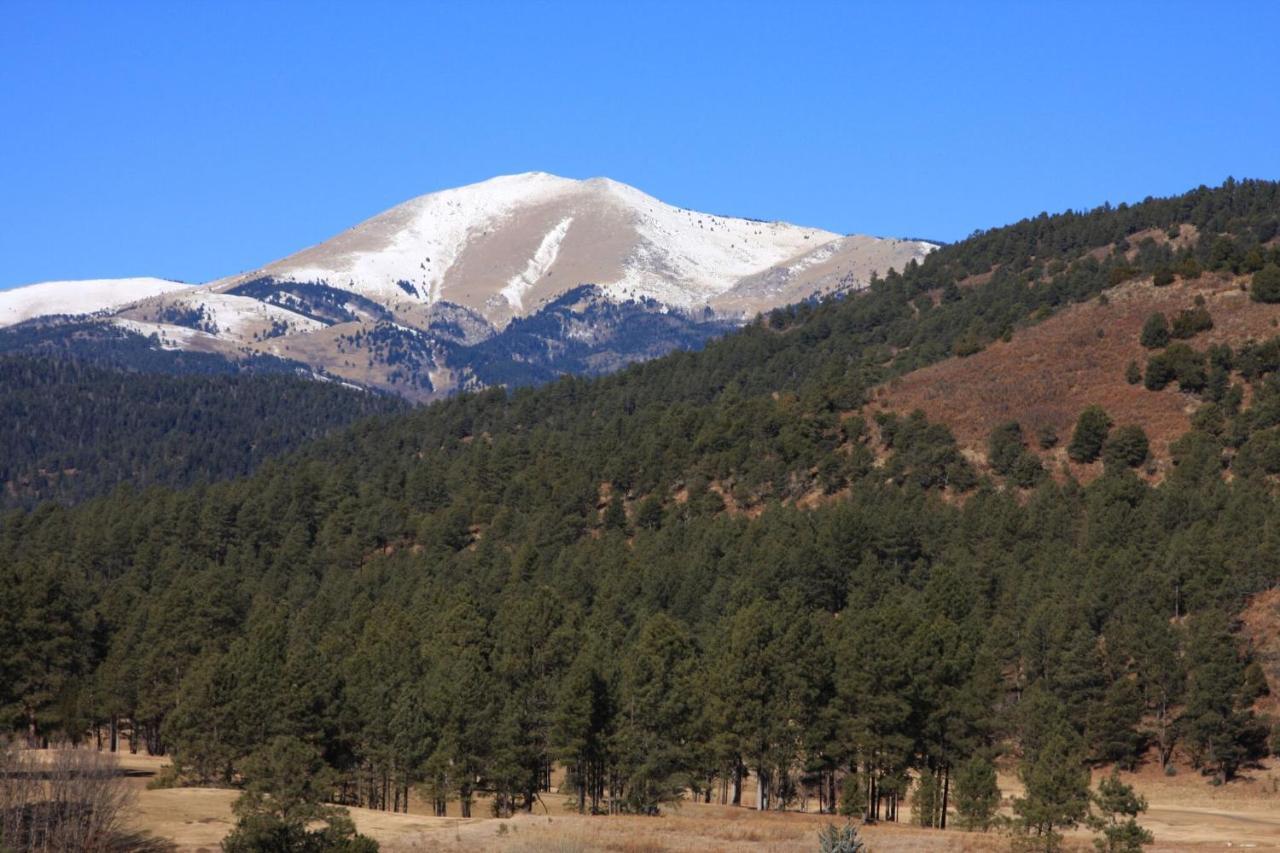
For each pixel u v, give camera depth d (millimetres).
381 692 115250
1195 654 134125
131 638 150500
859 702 108188
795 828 95375
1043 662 141375
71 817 80125
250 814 74875
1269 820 115000
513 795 115125
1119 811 86625
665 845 87875
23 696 118188
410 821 98625
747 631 110750
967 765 101875
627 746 107312
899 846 89000
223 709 113750
